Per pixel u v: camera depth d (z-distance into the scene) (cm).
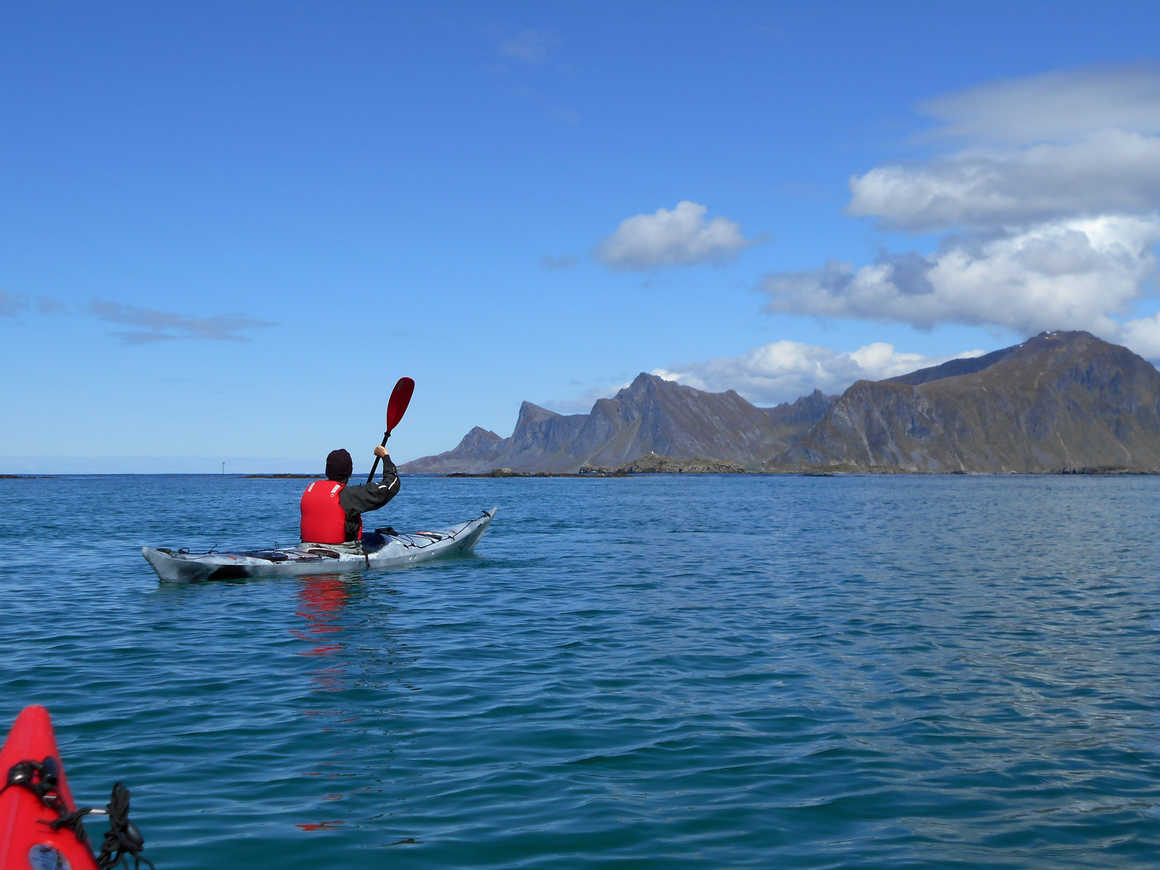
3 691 896
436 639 1182
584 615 1378
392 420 1861
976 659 1066
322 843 523
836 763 681
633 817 570
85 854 369
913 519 4425
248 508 5259
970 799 607
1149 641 1180
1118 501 7625
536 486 14425
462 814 572
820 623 1312
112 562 2133
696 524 3841
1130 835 546
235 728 764
